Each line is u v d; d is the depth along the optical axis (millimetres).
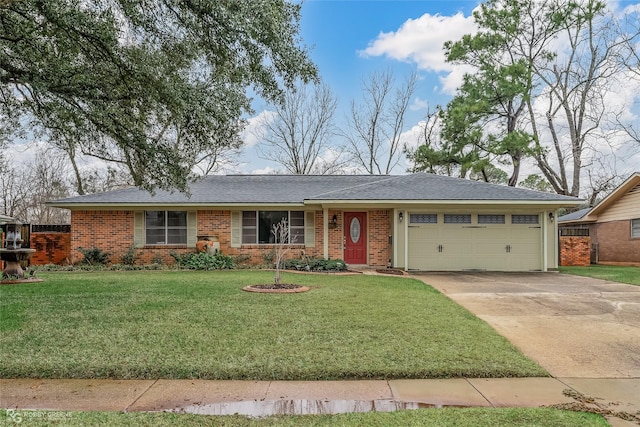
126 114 9219
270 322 6566
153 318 6766
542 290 10625
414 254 15867
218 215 16672
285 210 16750
